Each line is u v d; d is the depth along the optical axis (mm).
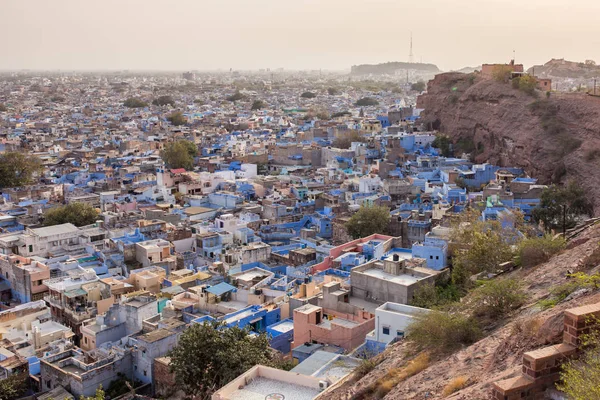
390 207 107500
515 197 103812
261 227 97438
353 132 177750
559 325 24922
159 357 53969
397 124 196250
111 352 55844
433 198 108062
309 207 108500
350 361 43781
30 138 197750
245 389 35344
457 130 168000
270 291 66062
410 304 54281
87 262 80500
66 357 56031
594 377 19578
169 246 83688
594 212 97750
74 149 178125
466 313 38156
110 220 97250
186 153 154000
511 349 26922
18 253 83188
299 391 35125
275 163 164250
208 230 93500
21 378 53938
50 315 64625
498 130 146250
